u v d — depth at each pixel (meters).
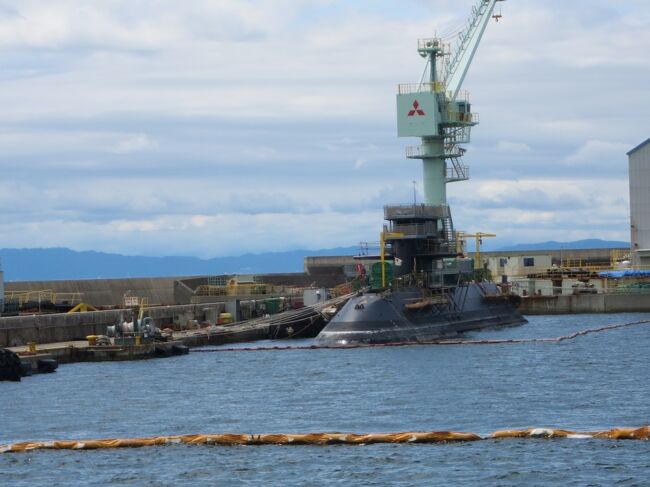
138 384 152.75
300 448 106.69
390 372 159.12
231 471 98.38
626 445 103.88
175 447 108.31
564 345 197.50
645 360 172.12
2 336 189.00
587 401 129.75
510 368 161.88
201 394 142.38
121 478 97.12
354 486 92.69
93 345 188.25
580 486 90.88
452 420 119.38
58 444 108.94
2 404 136.38
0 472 99.69
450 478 94.31
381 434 109.44
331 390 143.00
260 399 137.00
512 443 106.06
